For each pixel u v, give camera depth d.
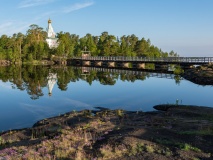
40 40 130.12
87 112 26.00
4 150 14.97
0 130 23.12
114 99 36.62
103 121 21.61
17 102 35.78
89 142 15.26
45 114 28.88
